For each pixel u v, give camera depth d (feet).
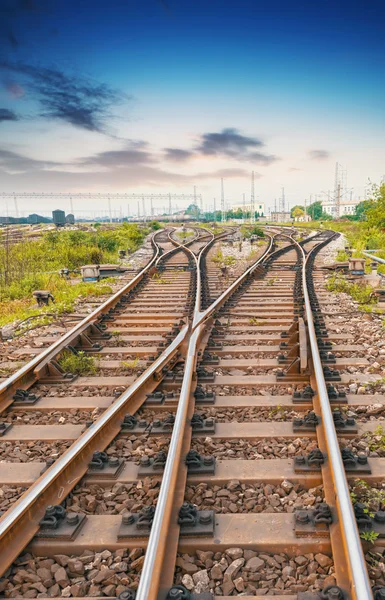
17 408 18.17
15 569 10.21
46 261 65.21
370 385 19.24
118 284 47.85
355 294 37.70
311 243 94.17
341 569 9.37
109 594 9.56
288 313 31.14
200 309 32.71
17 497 12.88
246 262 62.34
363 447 14.39
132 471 13.48
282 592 9.45
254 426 15.84
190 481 12.89
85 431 14.52
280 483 12.82
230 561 10.23
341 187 373.81
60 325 31.58
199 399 17.72
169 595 8.82
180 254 73.61
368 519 10.72
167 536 10.21
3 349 26.71
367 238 85.87
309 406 17.20
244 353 23.77
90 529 11.21
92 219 434.30
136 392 17.65
